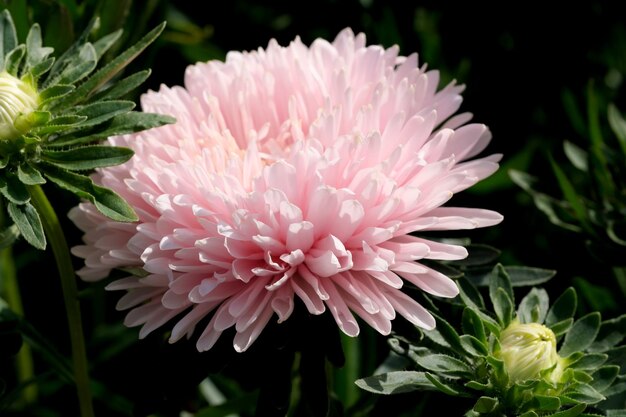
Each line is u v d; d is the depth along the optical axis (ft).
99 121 1.32
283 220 1.32
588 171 1.60
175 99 1.44
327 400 1.33
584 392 1.31
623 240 1.55
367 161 1.34
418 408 1.50
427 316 1.32
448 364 1.32
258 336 1.35
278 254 1.33
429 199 1.34
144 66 1.62
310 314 1.35
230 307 1.31
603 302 1.58
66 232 1.54
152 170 1.36
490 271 1.43
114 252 1.36
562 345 1.36
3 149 1.31
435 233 1.53
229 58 1.50
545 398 1.30
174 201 1.33
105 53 1.56
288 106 1.45
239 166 1.37
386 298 1.32
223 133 1.41
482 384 1.32
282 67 1.45
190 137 1.40
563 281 1.62
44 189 1.53
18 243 1.66
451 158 1.36
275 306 1.31
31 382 1.53
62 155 1.33
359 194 1.33
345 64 1.44
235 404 1.54
